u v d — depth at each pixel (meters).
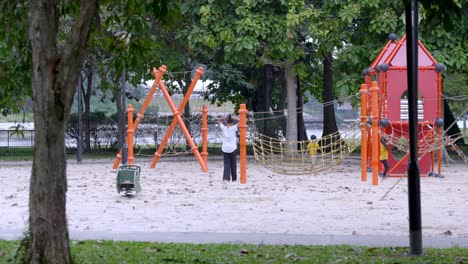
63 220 10.77
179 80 46.44
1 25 12.38
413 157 13.58
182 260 12.83
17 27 12.23
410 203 13.62
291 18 36.53
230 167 29.20
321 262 12.76
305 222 18.39
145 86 55.84
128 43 13.74
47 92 10.45
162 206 21.44
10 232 16.59
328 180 29.92
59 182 10.70
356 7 36.00
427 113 31.44
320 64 54.47
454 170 35.34
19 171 34.59
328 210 20.56
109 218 19.09
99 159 44.12
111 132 53.81
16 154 50.53
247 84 49.84
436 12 12.13
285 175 32.06
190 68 46.72
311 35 37.72
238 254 13.54
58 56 10.52
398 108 31.75
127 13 13.16
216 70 48.44
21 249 11.06
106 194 24.36
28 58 12.22
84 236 16.02
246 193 24.84
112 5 13.54
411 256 13.40
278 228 17.45
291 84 42.12
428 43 35.66
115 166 35.53
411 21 13.46
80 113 40.00
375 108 28.70
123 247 14.24
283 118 51.03
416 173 13.57
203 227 17.62
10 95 13.11
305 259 13.01
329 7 37.16
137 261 12.77
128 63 13.81
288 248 14.26
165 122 46.78
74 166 37.56
